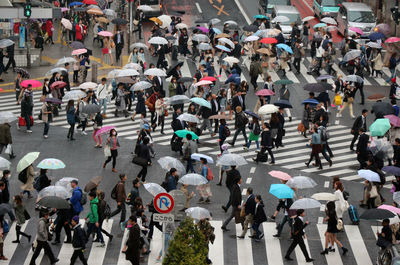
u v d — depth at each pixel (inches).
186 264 1847.9
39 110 4128.9
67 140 3629.4
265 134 3351.4
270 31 4980.3
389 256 2217.0
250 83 4621.1
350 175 3282.5
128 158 3408.0
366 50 4955.7
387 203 2984.7
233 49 4936.0
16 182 3097.9
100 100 3978.8
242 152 3528.5
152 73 4047.7
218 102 3934.5
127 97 4057.6
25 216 2554.1
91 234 2655.0
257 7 6643.7
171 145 3432.6
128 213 2817.4
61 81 4040.4
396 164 3186.5
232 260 2485.2
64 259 2469.2
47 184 2800.2
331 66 4744.1
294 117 4060.0
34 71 4813.0
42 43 4980.3
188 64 5054.1
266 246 2596.0
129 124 3909.9
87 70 4672.7
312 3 6752.0
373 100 3954.2
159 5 6166.3
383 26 5418.3
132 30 5698.8
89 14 6038.4
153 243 2605.8
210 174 2878.9
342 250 2576.3
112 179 3149.6
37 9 4768.7
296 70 4926.2
